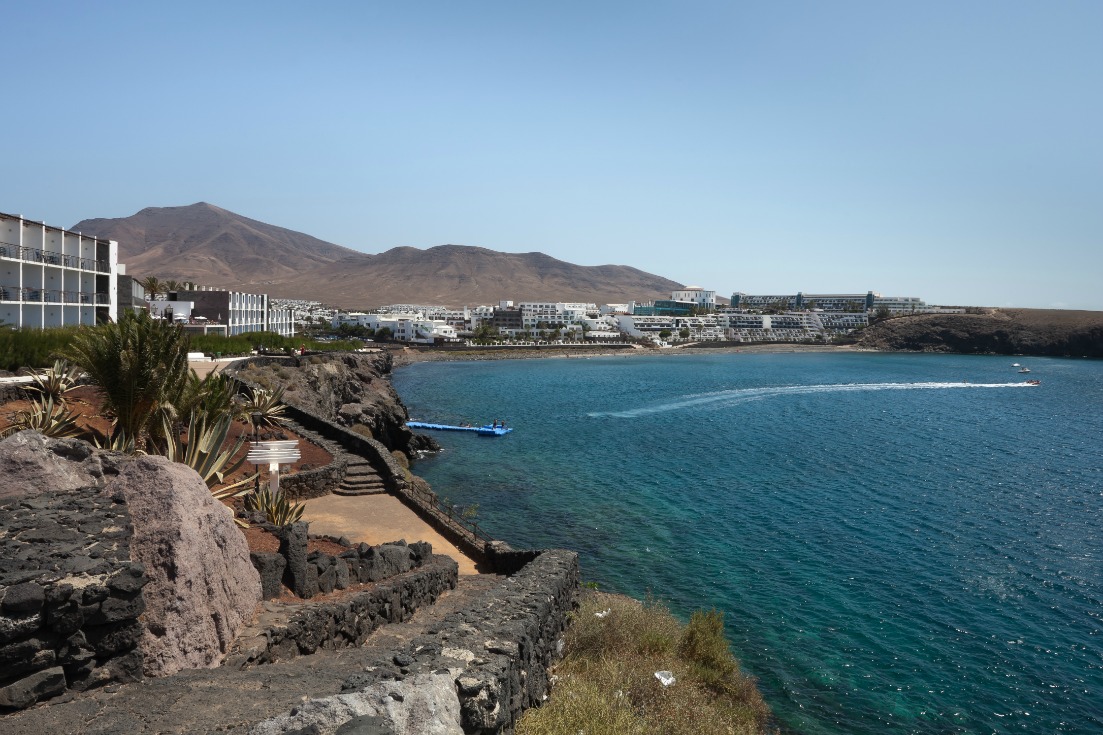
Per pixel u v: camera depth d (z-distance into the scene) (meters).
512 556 23.56
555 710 11.80
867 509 45.97
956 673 24.98
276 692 8.20
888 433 78.56
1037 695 23.67
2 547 8.64
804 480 54.59
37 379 28.64
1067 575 34.00
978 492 50.81
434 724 6.91
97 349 22.62
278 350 90.19
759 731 19.73
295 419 42.59
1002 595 31.61
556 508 45.84
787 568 34.84
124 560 8.84
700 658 21.58
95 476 11.57
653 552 37.12
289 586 14.52
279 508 20.91
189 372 25.47
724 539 39.38
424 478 54.19
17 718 7.17
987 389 134.88
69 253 60.47
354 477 32.91
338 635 12.93
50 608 7.88
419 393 115.06
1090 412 99.88
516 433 76.69
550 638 15.19
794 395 119.44
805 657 25.89
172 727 6.99
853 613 29.66
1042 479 55.28
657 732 14.55
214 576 10.28
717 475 56.28
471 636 10.80
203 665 9.60
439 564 19.70
